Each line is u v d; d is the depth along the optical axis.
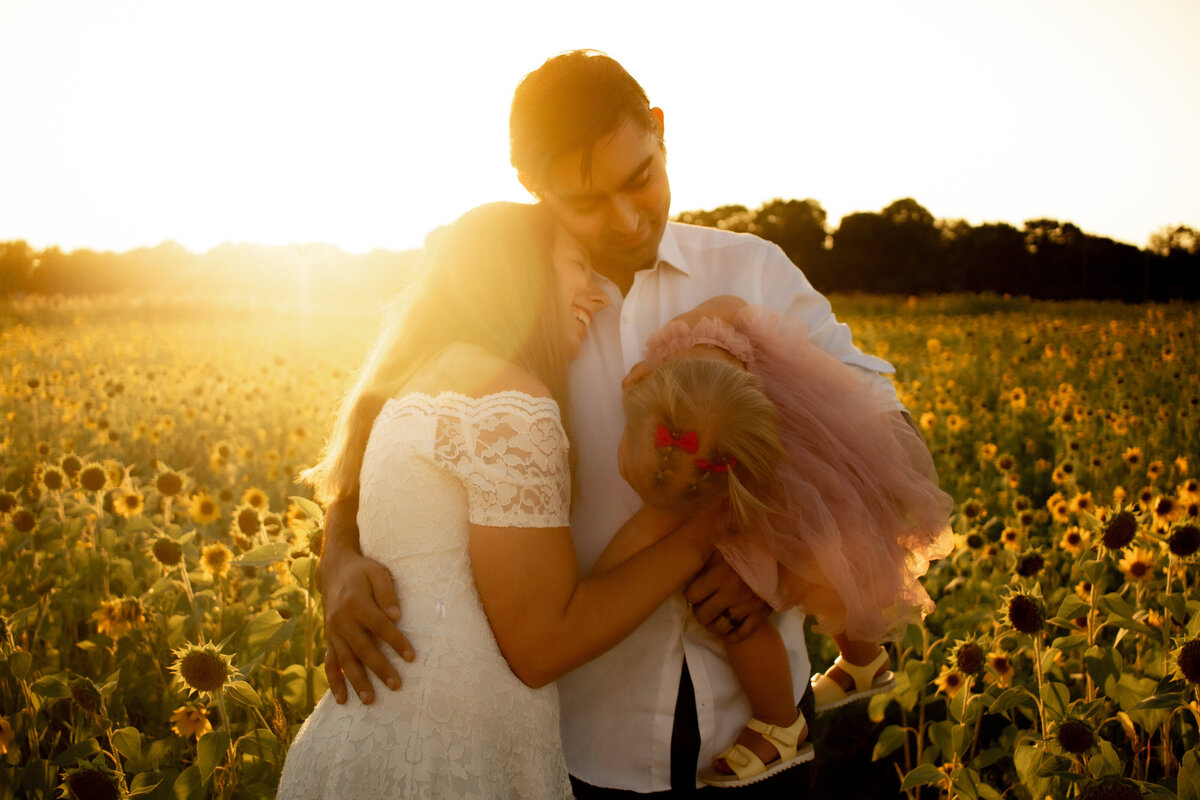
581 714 1.93
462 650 1.56
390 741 1.55
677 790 1.87
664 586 1.64
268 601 3.20
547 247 1.81
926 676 2.72
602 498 1.94
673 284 2.08
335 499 2.03
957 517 4.10
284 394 8.98
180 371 11.22
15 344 15.34
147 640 3.00
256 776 2.21
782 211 45.25
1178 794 1.99
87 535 3.91
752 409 1.63
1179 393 7.40
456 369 1.64
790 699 1.86
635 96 1.69
